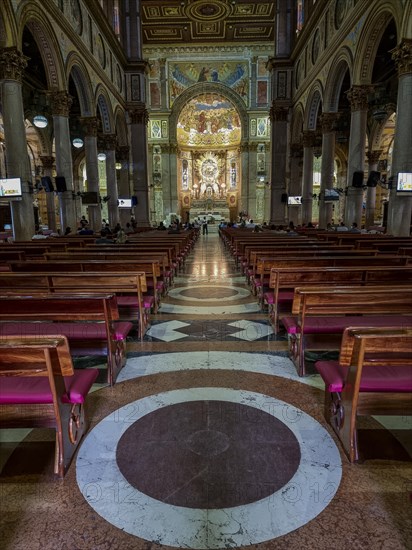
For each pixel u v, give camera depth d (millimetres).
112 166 23594
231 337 5363
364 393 2666
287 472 2582
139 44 26250
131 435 3027
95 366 4406
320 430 3084
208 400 3582
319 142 25078
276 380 3996
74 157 32938
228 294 8250
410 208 12516
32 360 2318
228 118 46750
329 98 18594
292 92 25797
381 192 35250
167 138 40281
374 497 2361
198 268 12469
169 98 39750
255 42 37562
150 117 40031
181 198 47688
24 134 11914
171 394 3705
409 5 11148
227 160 48500
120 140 26703
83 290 4922
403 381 2635
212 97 44469
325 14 18828
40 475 2580
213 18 31844
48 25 13617
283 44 25594
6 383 2656
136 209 27594
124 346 4414
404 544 2033
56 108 15203
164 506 2293
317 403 3523
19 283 4891
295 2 24984
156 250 8703
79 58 16938
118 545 2035
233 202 48406
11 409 2562
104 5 22500
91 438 2988
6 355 2293
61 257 7160
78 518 2213
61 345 2438
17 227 12188
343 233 14211
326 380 2982
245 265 9508
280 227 23047
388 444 2889
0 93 11750
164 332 5605
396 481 2502
